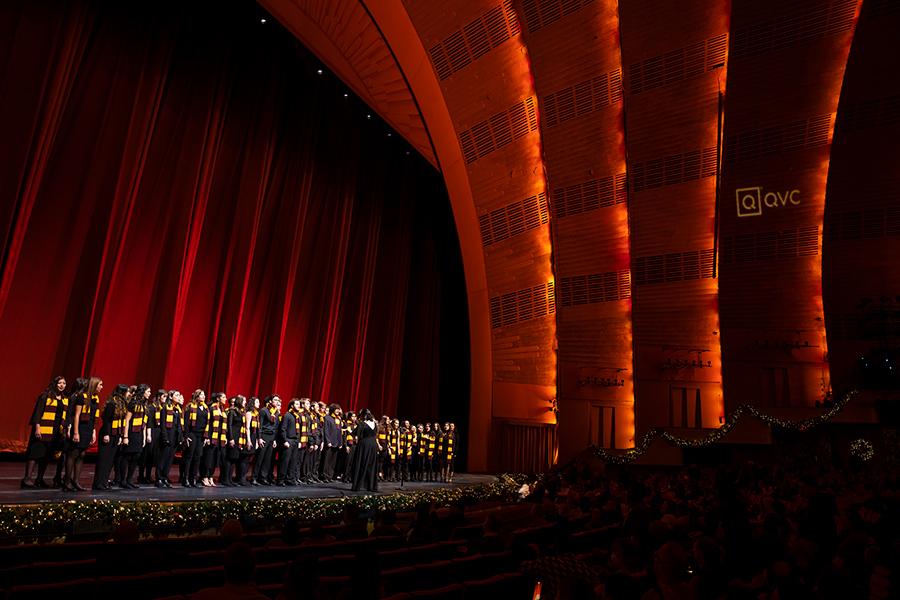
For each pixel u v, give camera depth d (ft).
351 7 59.11
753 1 61.72
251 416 39.99
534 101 73.15
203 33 52.06
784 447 60.39
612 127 71.15
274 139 58.70
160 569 15.33
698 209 70.38
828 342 67.15
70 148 42.55
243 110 55.77
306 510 31.63
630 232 72.74
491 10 67.10
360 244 70.64
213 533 27.71
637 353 72.23
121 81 45.44
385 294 74.59
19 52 39.45
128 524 15.92
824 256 67.77
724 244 70.23
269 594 13.52
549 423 78.13
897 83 62.13
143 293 46.98
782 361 68.59
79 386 30.45
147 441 33.27
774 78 64.75
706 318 71.51
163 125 48.73
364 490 41.60
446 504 42.01
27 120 39.58
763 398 68.33
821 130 66.03
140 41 46.70
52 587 11.53
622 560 14.79
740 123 67.21
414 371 78.38
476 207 76.64
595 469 67.31
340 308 68.13
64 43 41.68
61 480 30.73
